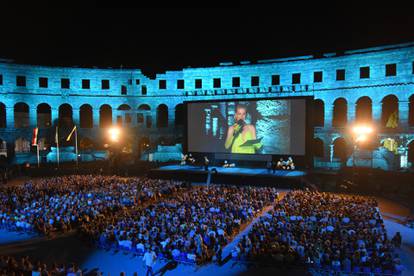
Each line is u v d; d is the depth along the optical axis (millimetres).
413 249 26172
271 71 68375
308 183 48812
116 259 24906
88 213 32438
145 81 78188
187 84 74625
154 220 28594
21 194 38844
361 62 61094
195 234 25453
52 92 75000
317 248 22625
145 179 49969
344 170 52938
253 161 60750
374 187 46375
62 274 20328
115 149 75500
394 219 34375
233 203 34156
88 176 51188
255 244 23859
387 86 58688
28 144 82250
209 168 58750
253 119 59375
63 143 74125
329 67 63875
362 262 21391
